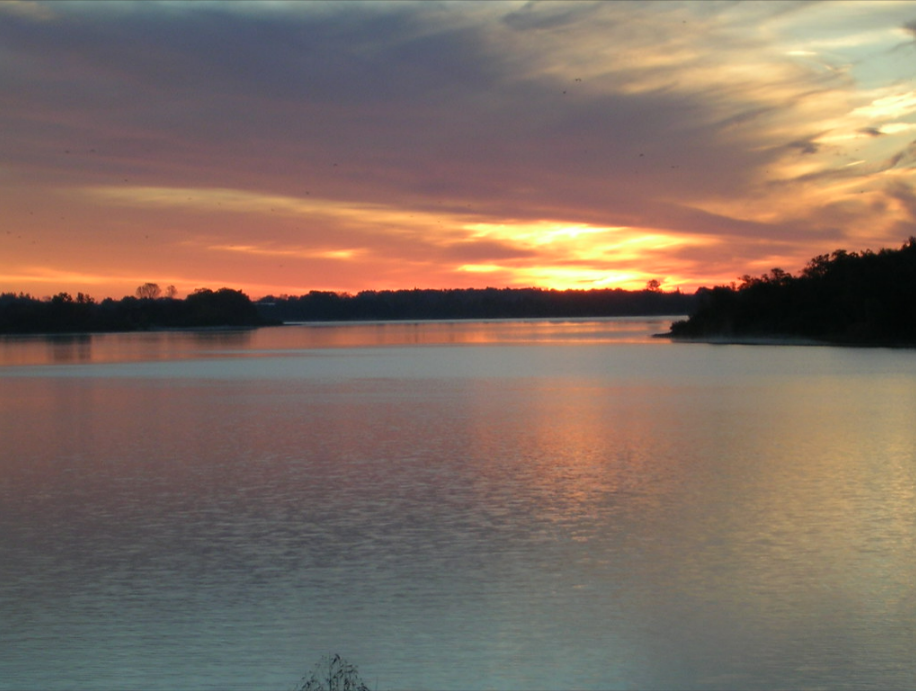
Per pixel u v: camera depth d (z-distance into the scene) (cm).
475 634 1359
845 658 1273
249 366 8656
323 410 4450
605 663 1262
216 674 1242
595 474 2539
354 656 1290
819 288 13775
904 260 12775
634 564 1667
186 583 1590
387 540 1844
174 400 5103
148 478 2550
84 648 1326
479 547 1786
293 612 1450
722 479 2441
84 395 5484
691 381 6138
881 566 1642
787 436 3278
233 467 2720
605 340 15175
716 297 15075
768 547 1764
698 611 1438
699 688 1196
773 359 8862
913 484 2348
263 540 1853
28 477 2584
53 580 1614
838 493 2242
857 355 9525
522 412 4256
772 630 1363
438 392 5491
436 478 2502
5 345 15250
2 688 1205
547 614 1430
